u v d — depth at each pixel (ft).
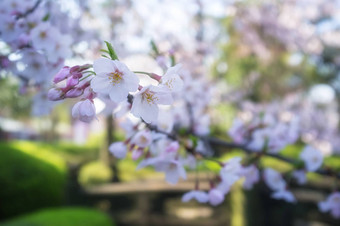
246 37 30.14
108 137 28.63
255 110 18.69
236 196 14.49
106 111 4.80
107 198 21.72
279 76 34.68
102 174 27.43
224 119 28.27
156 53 5.37
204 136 6.82
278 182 6.49
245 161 6.23
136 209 21.22
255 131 7.28
